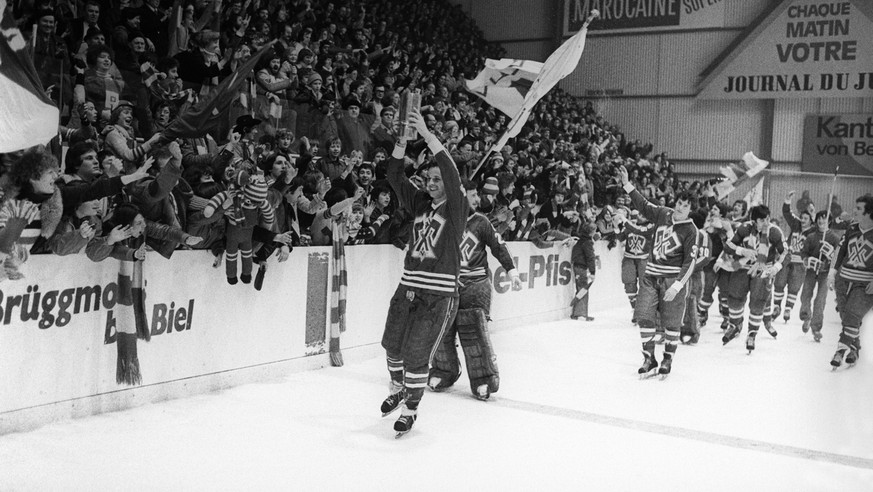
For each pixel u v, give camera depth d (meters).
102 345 6.04
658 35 25.48
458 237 6.01
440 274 5.97
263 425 6.04
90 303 5.91
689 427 6.70
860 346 9.59
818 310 12.03
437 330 5.96
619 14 25.91
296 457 5.31
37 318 5.55
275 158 7.76
